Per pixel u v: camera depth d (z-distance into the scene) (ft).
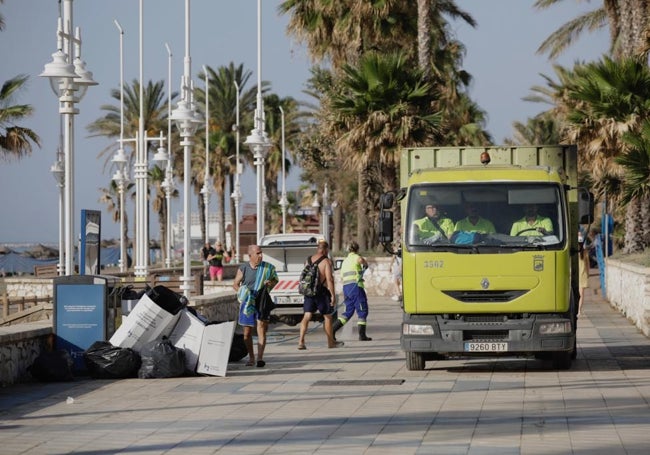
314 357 65.92
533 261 52.95
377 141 127.13
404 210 57.77
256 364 61.21
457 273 53.26
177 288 101.86
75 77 69.31
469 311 53.26
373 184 169.99
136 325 55.62
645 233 118.21
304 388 50.49
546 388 48.73
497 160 62.64
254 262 61.31
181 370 55.31
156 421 40.88
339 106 130.00
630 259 102.12
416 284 53.67
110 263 335.06
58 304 56.13
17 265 270.05
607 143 103.60
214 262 168.96
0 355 51.26
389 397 46.65
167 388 51.16
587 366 58.08
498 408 42.65
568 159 61.98
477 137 225.15
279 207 369.71
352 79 129.29
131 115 309.22
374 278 141.79
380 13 151.94
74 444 36.01
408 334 54.03
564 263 53.11
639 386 48.91
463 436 36.29
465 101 238.07
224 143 314.35
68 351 55.98
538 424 38.50
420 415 41.19
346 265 77.25
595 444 34.42
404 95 128.26
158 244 433.48
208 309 80.02
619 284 104.42
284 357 66.28
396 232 133.49
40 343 55.67
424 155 63.46
